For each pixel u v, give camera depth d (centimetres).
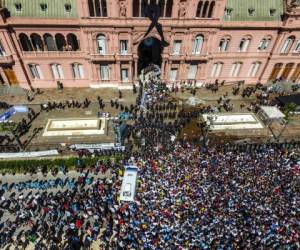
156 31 5028
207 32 5159
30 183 3794
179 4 4697
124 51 5331
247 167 3966
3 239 3222
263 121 5225
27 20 4647
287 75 6244
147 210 3366
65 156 4241
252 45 5581
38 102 5341
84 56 5306
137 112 5175
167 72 5744
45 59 5253
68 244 3148
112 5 4584
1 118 4156
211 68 5853
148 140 4509
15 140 4491
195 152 4259
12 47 4919
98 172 4047
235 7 5156
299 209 3388
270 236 3105
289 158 4219
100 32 4953
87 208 3425
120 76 5653
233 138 4794
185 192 3544
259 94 5916
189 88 5925
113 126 4878
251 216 3288
